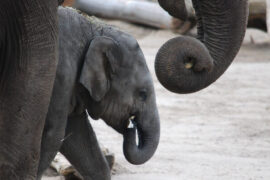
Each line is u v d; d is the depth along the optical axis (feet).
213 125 56.08
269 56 95.66
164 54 26.17
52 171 38.99
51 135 32.63
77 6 108.27
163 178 39.37
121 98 34.99
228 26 26.23
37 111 24.20
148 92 35.63
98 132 50.70
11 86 24.18
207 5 26.18
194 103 65.16
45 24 24.13
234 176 40.70
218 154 46.39
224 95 69.72
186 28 103.14
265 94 71.10
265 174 41.47
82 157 35.37
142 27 106.63
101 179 35.86
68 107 33.27
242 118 59.36
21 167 24.23
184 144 48.93
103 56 34.01
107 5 107.45
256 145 49.75
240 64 88.74
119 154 44.19
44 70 24.23
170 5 25.26
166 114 59.72
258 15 99.19
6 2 23.91
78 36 33.78
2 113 24.13
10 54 24.34
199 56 25.95
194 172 41.22
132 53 35.06
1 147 24.07
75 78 33.58
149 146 35.94
